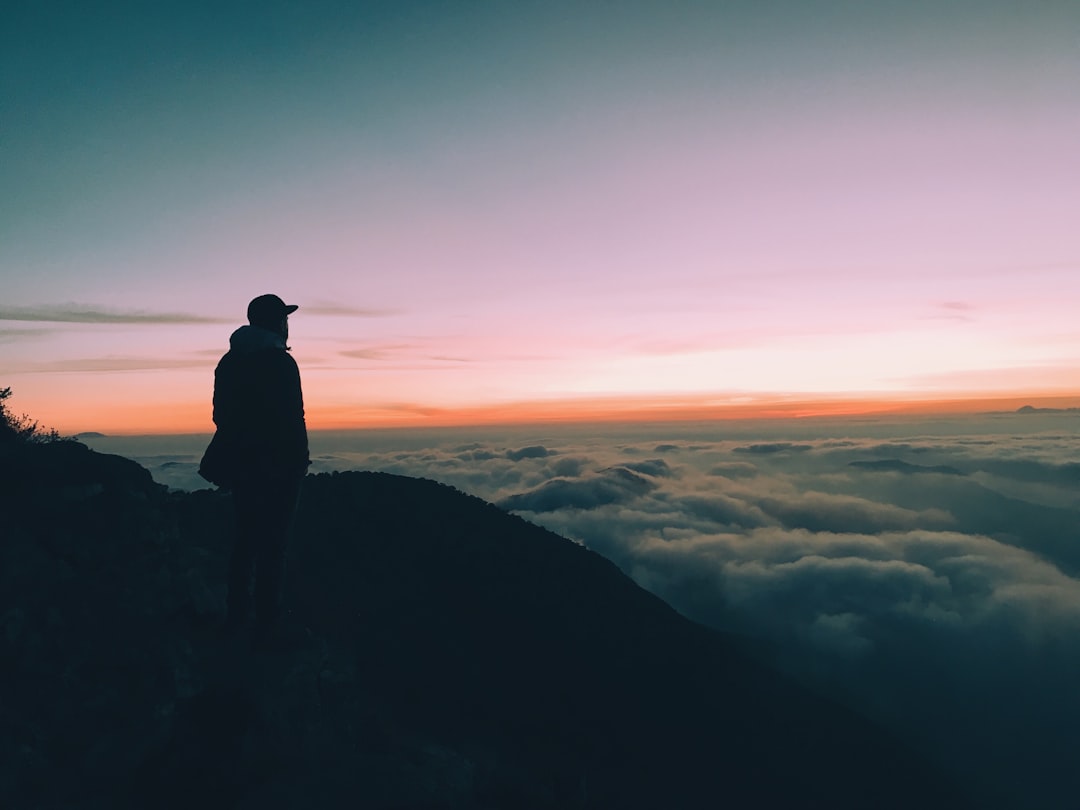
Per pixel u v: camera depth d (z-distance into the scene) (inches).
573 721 1035.3
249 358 209.3
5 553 216.5
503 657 1067.9
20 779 173.2
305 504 1246.3
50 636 213.9
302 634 239.0
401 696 610.2
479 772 288.8
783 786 1378.0
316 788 179.5
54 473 251.0
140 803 178.2
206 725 193.6
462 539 1456.7
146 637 231.0
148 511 269.9
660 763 1119.6
